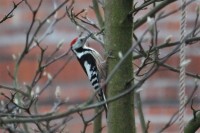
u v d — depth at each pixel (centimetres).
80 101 1514
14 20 1548
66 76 1527
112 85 953
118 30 963
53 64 1522
